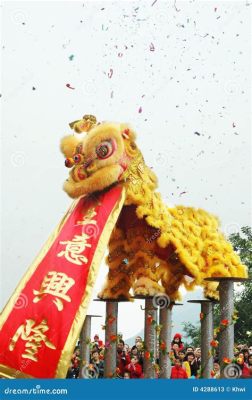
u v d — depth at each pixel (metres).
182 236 12.98
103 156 12.09
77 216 11.98
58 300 10.62
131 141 12.52
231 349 11.87
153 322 13.08
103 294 13.67
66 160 12.21
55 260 11.27
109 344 13.22
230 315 12.11
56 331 10.30
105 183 11.98
